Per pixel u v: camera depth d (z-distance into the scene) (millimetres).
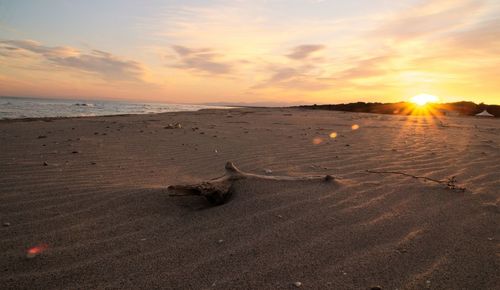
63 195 3348
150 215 2941
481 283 1915
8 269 2094
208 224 2736
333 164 4941
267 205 3059
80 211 2975
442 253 2236
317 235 2484
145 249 2340
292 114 24328
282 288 1864
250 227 2643
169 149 6371
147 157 5539
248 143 7223
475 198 3330
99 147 6402
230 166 3787
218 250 2301
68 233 2566
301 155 5711
